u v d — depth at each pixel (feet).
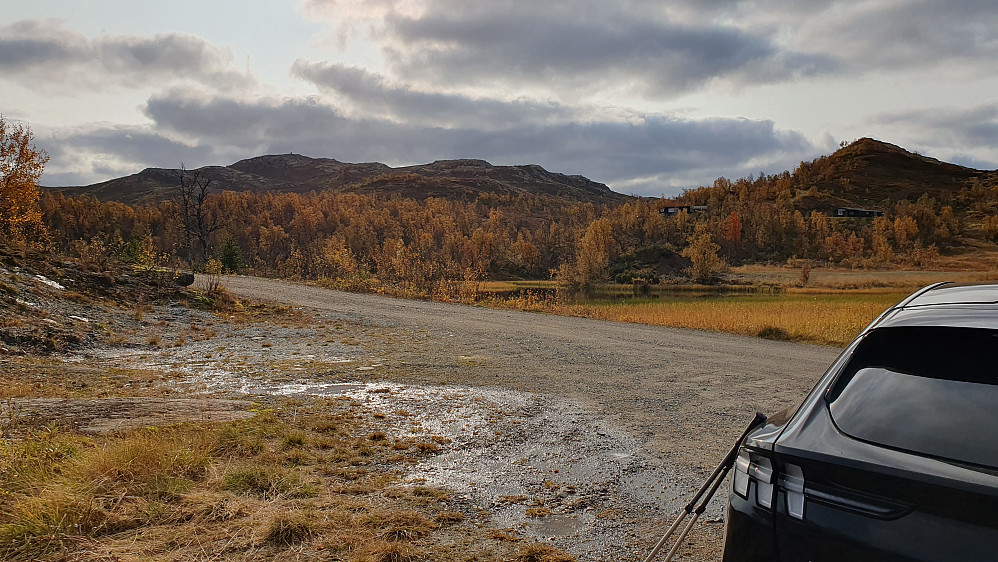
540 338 51.29
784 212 608.60
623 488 16.56
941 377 6.93
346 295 101.09
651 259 399.44
